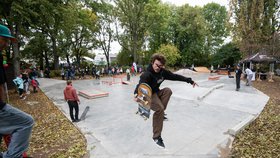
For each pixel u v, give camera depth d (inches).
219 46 2001.7
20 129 85.0
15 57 541.3
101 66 1518.2
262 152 182.1
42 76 1078.4
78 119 303.7
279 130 230.8
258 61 749.9
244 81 743.7
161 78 114.3
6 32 84.7
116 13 1411.2
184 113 326.3
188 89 545.0
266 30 875.4
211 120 288.0
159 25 1489.9
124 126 270.7
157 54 110.5
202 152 191.8
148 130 253.8
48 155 193.0
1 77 81.0
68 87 290.8
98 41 1438.2
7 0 420.8
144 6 1362.0
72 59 1422.2
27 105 414.9
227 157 179.2
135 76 1133.7
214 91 503.8
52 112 357.7
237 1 924.0
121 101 439.5
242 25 887.7
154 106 110.4
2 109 80.4
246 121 263.1
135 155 188.1
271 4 881.5
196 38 1765.5
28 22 495.8
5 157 82.1
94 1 1296.8
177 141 218.5
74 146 211.3
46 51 1197.7
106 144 215.6
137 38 1492.4
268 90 511.2
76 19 1034.7
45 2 468.1
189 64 1862.7
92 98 476.7
